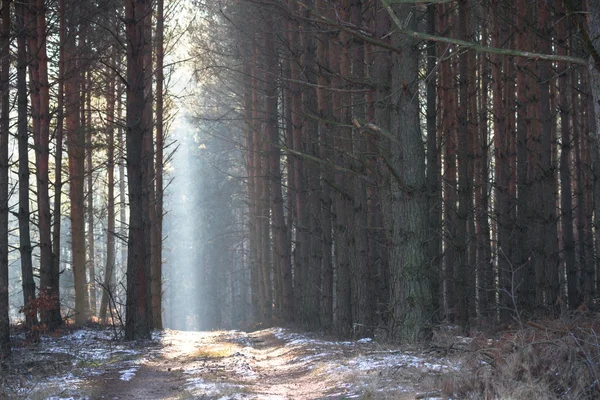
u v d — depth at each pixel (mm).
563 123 18750
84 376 11781
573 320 8289
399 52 12320
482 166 22578
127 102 18734
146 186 23172
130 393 9930
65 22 20812
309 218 23859
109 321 27656
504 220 18828
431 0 8305
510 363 7520
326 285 20641
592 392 6664
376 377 8859
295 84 20938
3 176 13555
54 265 20984
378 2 12953
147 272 23516
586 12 6906
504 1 16250
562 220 19484
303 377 11195
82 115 25281
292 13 12438
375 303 19250
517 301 17562
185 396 9047
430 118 15797
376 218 18750
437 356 10484
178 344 19016
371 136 13430
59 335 19172
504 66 21391
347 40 16078
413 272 12289
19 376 10852
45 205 20281
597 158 16062
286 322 27812
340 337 17906
